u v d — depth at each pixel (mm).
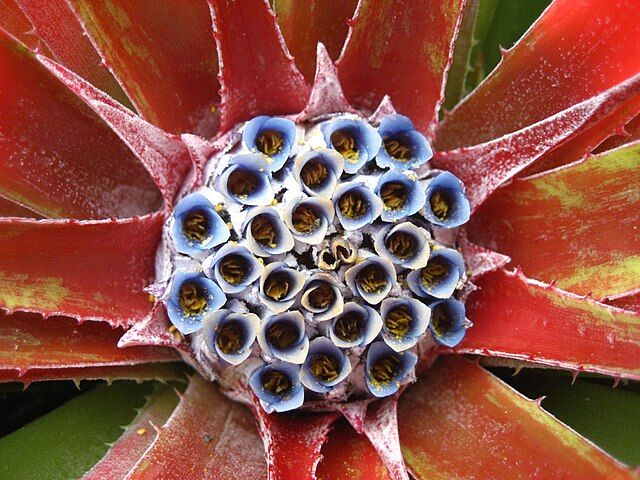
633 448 190
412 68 193
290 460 171
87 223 174
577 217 188
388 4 187
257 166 174
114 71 186
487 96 199
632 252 184
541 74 196
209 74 197
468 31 209
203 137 199
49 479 186
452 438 180
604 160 184
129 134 175
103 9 184
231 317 173
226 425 185
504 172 180
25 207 188
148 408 193
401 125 181
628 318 168
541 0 217
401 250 178
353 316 176
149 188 198
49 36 194
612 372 168
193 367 189
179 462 176
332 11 197
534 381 198
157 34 190
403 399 189
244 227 174
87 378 185
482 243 196
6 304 169
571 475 167
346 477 176
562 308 173
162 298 176
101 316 177
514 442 174
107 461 182
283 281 173
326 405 183
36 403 201
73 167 191
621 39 188
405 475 163
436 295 177
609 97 167
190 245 175
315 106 183
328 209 173
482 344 181
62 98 188
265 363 178
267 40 181
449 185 180
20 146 186
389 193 179
